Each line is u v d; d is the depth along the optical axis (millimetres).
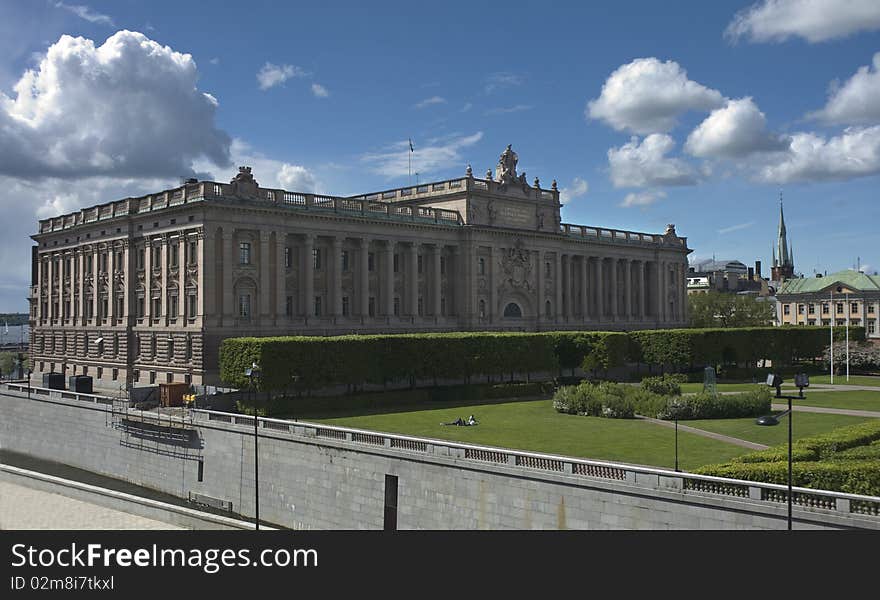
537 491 45875
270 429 62281
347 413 81938
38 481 71562
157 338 101375
